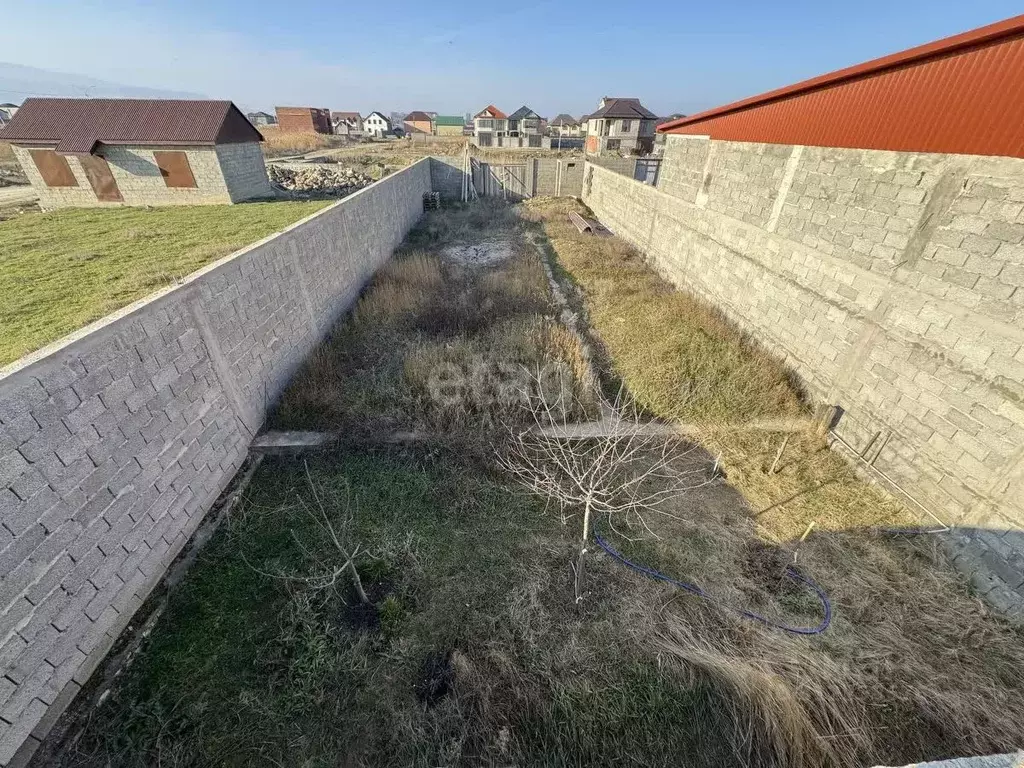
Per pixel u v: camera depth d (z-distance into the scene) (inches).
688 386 236.8
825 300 216.2
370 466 190.2
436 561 152.8
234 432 184.5
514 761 106.5
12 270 297.1
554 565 152.5
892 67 173.2
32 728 103.9
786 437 205.2
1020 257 133.0
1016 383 135.0
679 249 379.2
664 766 106.7
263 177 632.4
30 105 532.4
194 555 152.7
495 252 466.3
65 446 109.8
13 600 98.4
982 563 143.9
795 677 119.6
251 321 196.4
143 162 533.6
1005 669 124.6
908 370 171.2
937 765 77.2
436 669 123.8
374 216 379.6
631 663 124.1
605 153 1552.7
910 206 169.5
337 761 106.3
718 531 165.0
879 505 175.2
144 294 258.2
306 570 148.2
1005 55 133.1
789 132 239.5
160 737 108.4
